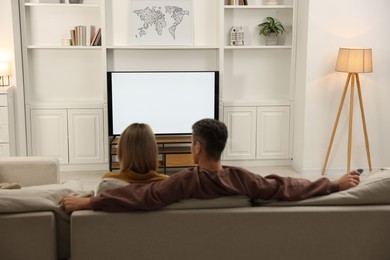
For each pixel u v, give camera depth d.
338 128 5.97
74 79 6.32
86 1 6.14
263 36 6.39
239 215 2.27
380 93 5.93
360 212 2.31
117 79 5.98
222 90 6.21
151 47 6.09
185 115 6.12
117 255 2.27
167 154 6.14
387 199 2.37
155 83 6.04
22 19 5.91
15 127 5.90
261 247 2.31
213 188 2.31
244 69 6.46
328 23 5.76
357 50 5.42
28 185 3.81
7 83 5.83
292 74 6.24
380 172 2.55
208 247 2.29
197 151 2.38
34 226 2.25
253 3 6.32
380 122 5.97
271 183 2.38
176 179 2.29
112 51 6.26
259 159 6.38
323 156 6.01
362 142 6.00
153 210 2.27
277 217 2.29
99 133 6.16
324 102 5.90
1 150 5.64
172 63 6.36
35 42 6.19
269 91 6.54
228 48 6.21
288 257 2.33
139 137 2.42
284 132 6.35
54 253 2.30
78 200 2.33
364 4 5.77
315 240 2.32
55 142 6.12
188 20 6.20
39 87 6.28
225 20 6.33
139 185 2.33
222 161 6.33
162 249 2.28
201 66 6.41
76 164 6.20
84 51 6.28
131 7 6.13
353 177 2.53
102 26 5.99
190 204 2.30
